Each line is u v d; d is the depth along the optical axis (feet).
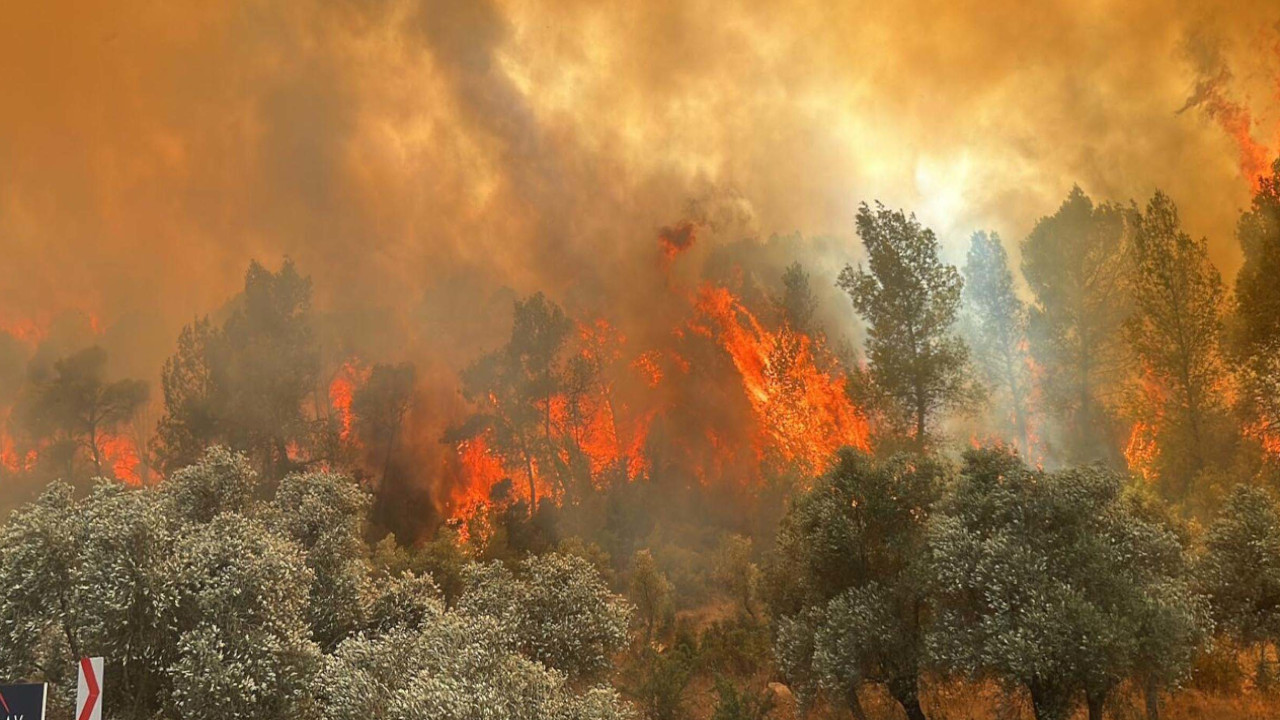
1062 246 129.90
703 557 169.07
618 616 59.31
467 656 44.91
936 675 63.87
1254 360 100.12
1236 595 58.29
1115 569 51.44
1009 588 50.26
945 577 53.16
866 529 64.44
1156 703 56.29
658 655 89.35
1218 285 106.52
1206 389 105.29
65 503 49.19
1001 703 61.57
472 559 131.34
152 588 43.55
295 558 48.60
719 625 110.42
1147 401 114.42
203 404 201.57
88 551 43.65
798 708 68.03
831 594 64.90
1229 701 62.44
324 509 58.85
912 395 103.45
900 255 105.40
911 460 66.18
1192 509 86.63
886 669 59.72
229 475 58.39
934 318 104.42
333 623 55.36
